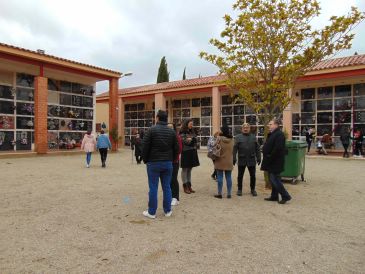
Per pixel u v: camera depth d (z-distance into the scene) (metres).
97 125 28.00
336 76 16.91
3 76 18.08
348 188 8.02
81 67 19.59
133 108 29.27
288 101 7.92
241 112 22.42
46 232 4.39
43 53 17.50
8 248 3.80
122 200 6.41
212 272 3.23
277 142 6.24
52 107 20.36
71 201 6.28
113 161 15.23
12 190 7.35
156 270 3.26
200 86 22.64
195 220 5.07
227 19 7.75
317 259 3.58
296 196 7.01
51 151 19.03
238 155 7.09
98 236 4.26
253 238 4.25
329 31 7.33
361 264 3.46
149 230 4.54
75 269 3.26
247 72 8.14
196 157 7.32
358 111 18.02
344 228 4.71
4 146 17.92
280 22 7.59
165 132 5.17
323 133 19.30
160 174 5.30
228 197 6.79
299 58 7.62
